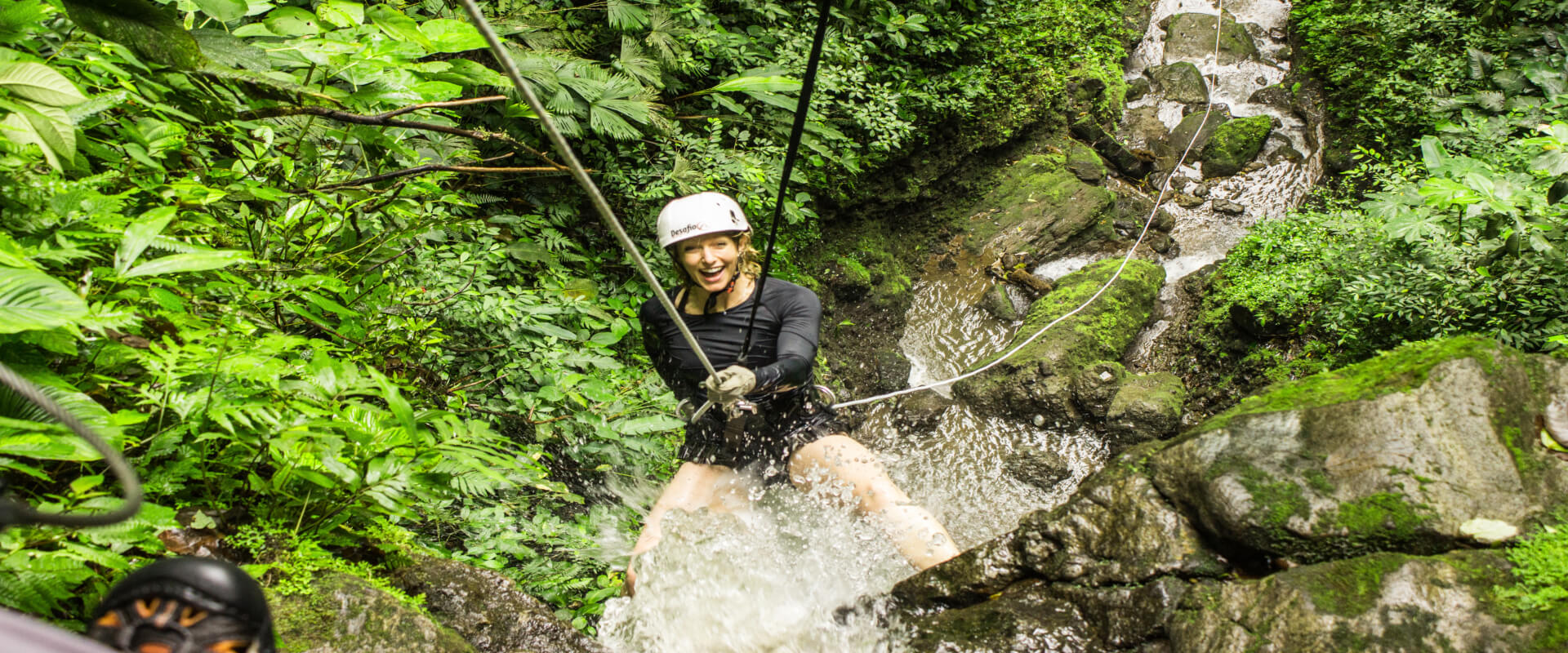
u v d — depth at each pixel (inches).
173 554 83.7
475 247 172.7
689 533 124.2
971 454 235.6
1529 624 75.3
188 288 104.3
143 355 87.1
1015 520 216.8
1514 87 281.7
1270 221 281.6
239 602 42.3
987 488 225.3
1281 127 342.0
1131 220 311.9
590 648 98.7
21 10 92.7
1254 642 80.7
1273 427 94.0
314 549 90.8
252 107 119.6
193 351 89.9
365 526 103.4
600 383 167.5
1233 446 94.3
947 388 259.9
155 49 99.7
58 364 88.0
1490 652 74.9
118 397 92.7
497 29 183.3
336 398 100.7
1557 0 299.1
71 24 106.8
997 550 104.9
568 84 186.1
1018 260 294.5
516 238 194.7
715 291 128.8
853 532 126.3
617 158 220.5
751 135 248.2
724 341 131.6
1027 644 93.4
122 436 76.3
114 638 40.7
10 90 83.6
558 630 99.2
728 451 132.0
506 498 149.3
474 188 199.8
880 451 235.3
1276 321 243.9
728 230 125.3
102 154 102.3
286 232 119.7
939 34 323.0
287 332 122.3
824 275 278.8
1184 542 94.5
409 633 85.0
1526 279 178.7
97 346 87.9
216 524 89.4
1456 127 249.4
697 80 246.8
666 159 219.9
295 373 98.1
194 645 40.7
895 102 269.0
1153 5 404.2
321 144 145.9
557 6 222.7
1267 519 88.0
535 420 156.6
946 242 307.9
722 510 131.2
